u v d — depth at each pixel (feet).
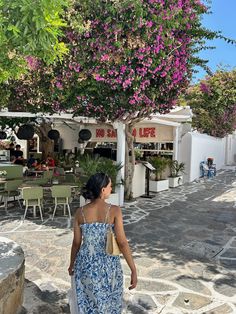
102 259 10.29
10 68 13.25
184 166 57.41
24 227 26.66
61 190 29.40
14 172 36.14
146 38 26.12
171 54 28.07
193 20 28.53
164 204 37.32
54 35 10.90
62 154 59.77
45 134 51.49
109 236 10.29
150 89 29.40
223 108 76.23
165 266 19.17
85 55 27.04
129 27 25.85
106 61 26.63
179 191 47.34
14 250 14.57
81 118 36.68
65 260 19.67
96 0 25.67
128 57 26.58
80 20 26.16
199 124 83.46
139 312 14.01
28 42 10.48
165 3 25.94
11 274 12.17
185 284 16.83
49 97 31.27
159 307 14.46
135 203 37.37
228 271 18.57
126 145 37.96
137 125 53.62
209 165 67.46
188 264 19.54
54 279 17.11
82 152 58.34
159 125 52.95
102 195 10.73
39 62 27.43
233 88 69.31
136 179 41.57
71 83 29.04
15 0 9.62
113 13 25.36
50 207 33.96
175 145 53.01
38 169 42.55
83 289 10.30
